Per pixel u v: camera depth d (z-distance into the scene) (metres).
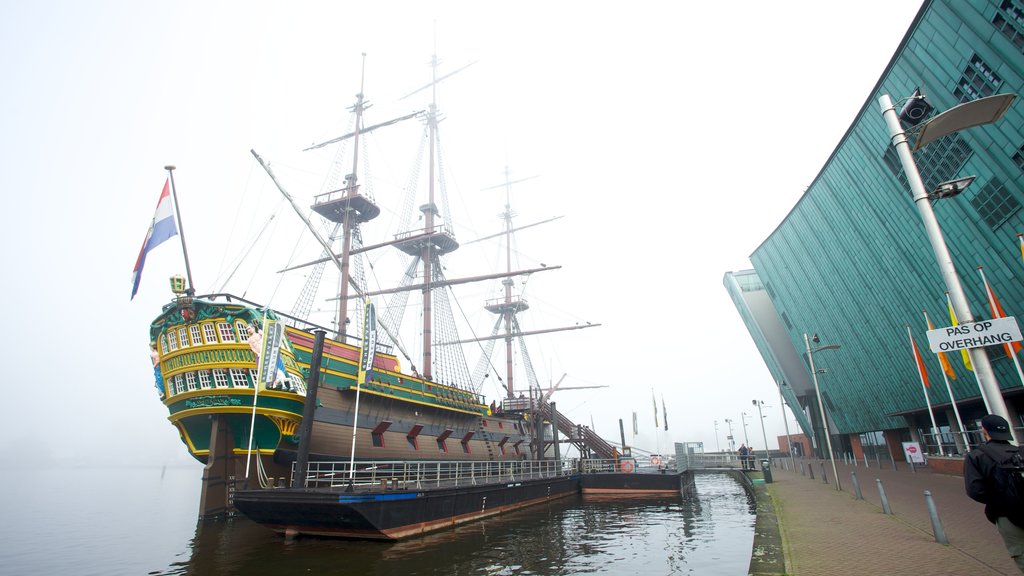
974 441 41.06
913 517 16.39
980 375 8.02
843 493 24.66
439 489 22.95
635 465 42.81
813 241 49.78
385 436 31.03
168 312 27.22
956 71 26.64
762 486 31.16
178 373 26.97
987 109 8.74
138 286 27.22
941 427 48.66
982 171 27.97
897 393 49.31
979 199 29.08
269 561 17.08
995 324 8.07
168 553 19.72
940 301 36.62
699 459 55.62
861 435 66.19
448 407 36.88
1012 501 6.15
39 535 25.39
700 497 37.75
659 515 27.98
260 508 19.84
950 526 14.52
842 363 57.56
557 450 46.41
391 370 34.78
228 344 26.30
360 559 17.05
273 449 26.73
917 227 35.09
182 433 28.86
